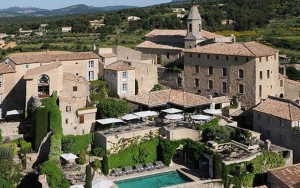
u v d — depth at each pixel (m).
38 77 104.12
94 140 96.69
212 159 85.19
